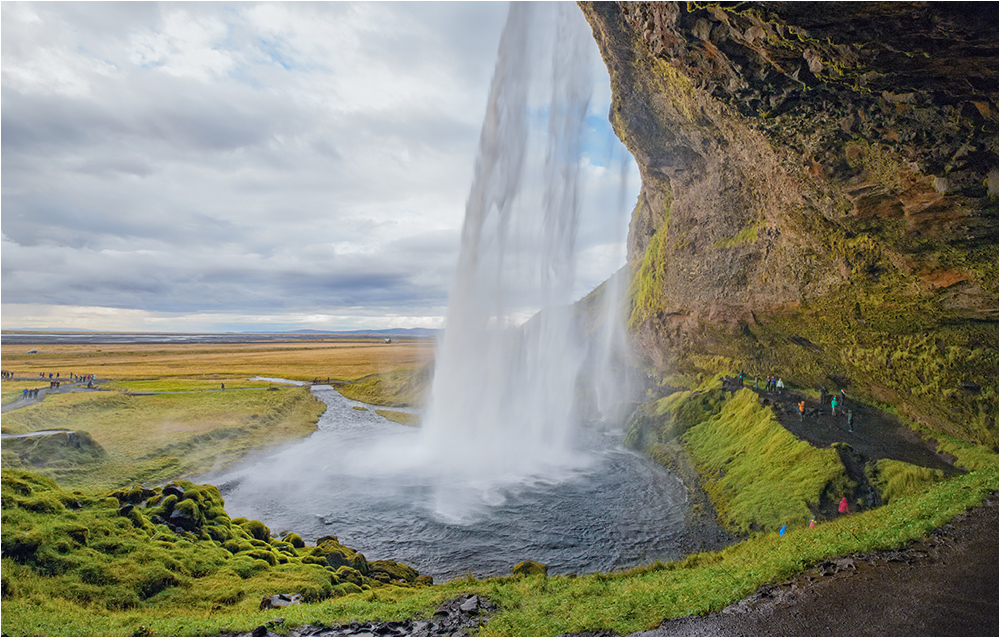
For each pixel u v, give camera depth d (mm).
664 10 21281
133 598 16453
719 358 53844
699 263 50875
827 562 14781
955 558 14547
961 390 28906
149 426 52531
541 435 51594
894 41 15148
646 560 25922
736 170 41281
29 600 15219
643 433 48875
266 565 20344
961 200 22609
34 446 38250
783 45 17969
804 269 36500
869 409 38188
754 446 36750
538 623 13602
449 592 17625
